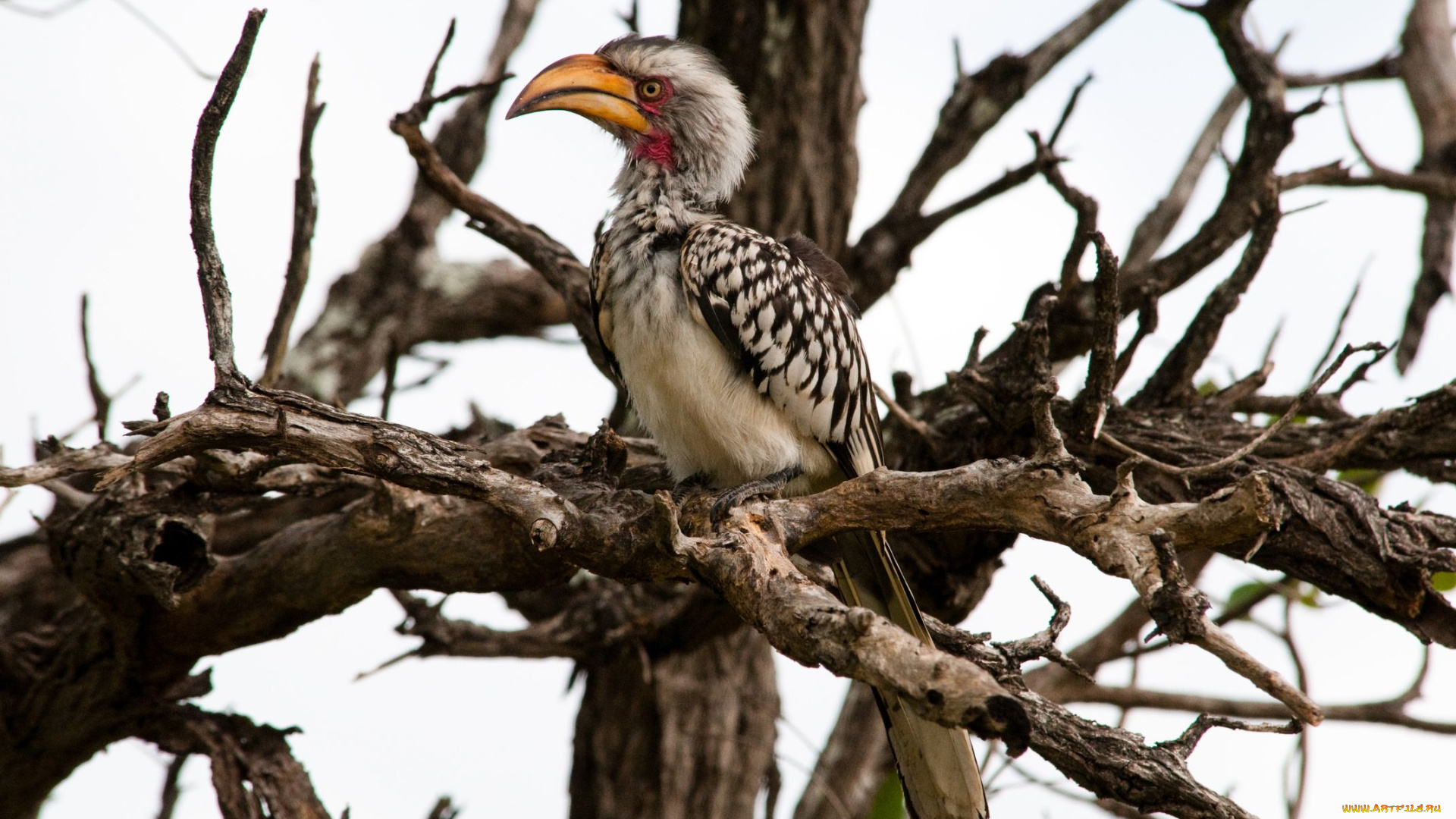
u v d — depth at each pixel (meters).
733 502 7.70
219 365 6.06
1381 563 7.21
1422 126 12.35
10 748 9.48
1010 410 8.23
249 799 8.84
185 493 8.00
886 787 10.33
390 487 7.82
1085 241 8.70
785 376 8.02
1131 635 11.14
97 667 8.98
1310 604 10.74
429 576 8.25
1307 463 8.59
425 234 13.93
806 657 4.96
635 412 8.56
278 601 8.48
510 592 8.52
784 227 11.31
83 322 8.19
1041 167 8.94
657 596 10.93
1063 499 5.55
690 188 8.95
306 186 8.67
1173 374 9.01
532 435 8.96
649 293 8.08
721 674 11.60
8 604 11.98
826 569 7.63
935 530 6.24
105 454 6.90
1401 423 8.48
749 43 11.24
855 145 11.59
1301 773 9.34
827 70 11.25
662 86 9.02
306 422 6.21
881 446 8.88
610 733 11.45
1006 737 4.23
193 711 9.18
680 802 11.30
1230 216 9.62
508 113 9.05
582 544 6.69
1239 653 4.59
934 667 4.43
